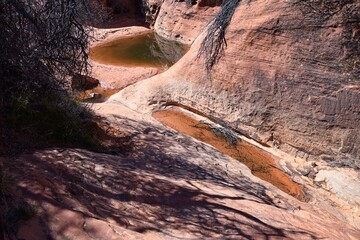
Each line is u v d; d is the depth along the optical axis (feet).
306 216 21.49
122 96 44.34
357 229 23.06
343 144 28.73
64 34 18.70
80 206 11.02
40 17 19.13
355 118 28.19
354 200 25.70
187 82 40.81
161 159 23.82
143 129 30.58
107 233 9.98
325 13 29.71
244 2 36.52
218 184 21.44
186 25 73.82
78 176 13.79
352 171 27.76
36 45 18.70
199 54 34.81
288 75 32.37
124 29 82.17
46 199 10.37
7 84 17.95
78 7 21.48
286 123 32.45
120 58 64.85
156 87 42.98
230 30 36.88
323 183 28.07
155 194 15.39
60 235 9.39
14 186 10.50
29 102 18.79
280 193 25.16
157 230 11.87
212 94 38.37
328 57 29.86
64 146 18.39
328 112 29.63
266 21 33.83
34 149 15.44
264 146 34.04
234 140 35.29
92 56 65.72
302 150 31.24
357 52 28.27
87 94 49.85
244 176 26.76
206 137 35.83
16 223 9.16
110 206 12.56
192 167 24.25
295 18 31.83
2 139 15.07
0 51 16.83
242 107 35.86
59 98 21.72
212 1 69.46
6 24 16.61
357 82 28.32
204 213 14.94
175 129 36.68
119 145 24.04
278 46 33.17
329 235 18.31
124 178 15.55
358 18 27.86
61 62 19.99
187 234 12.42
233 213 15.62
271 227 15.39
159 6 83.97
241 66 35.86
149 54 66.90
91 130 23.27
